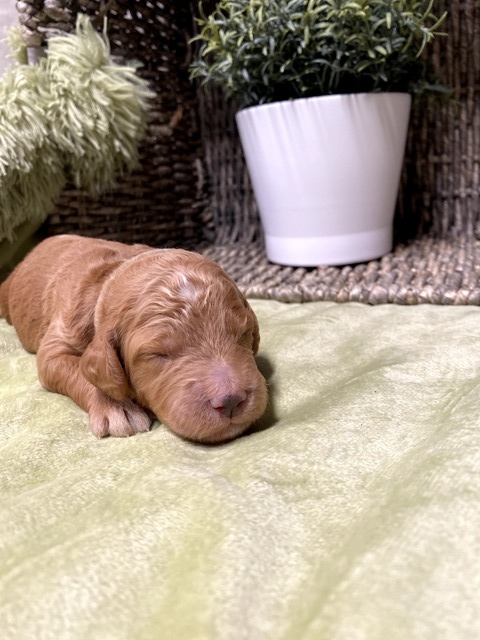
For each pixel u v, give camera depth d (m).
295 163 0.36
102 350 0.19
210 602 0.11
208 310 0.18
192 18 0.46
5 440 0.20
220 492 0.14
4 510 0.14
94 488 0.16
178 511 0.14
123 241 0.43
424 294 0.30
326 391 0.21
